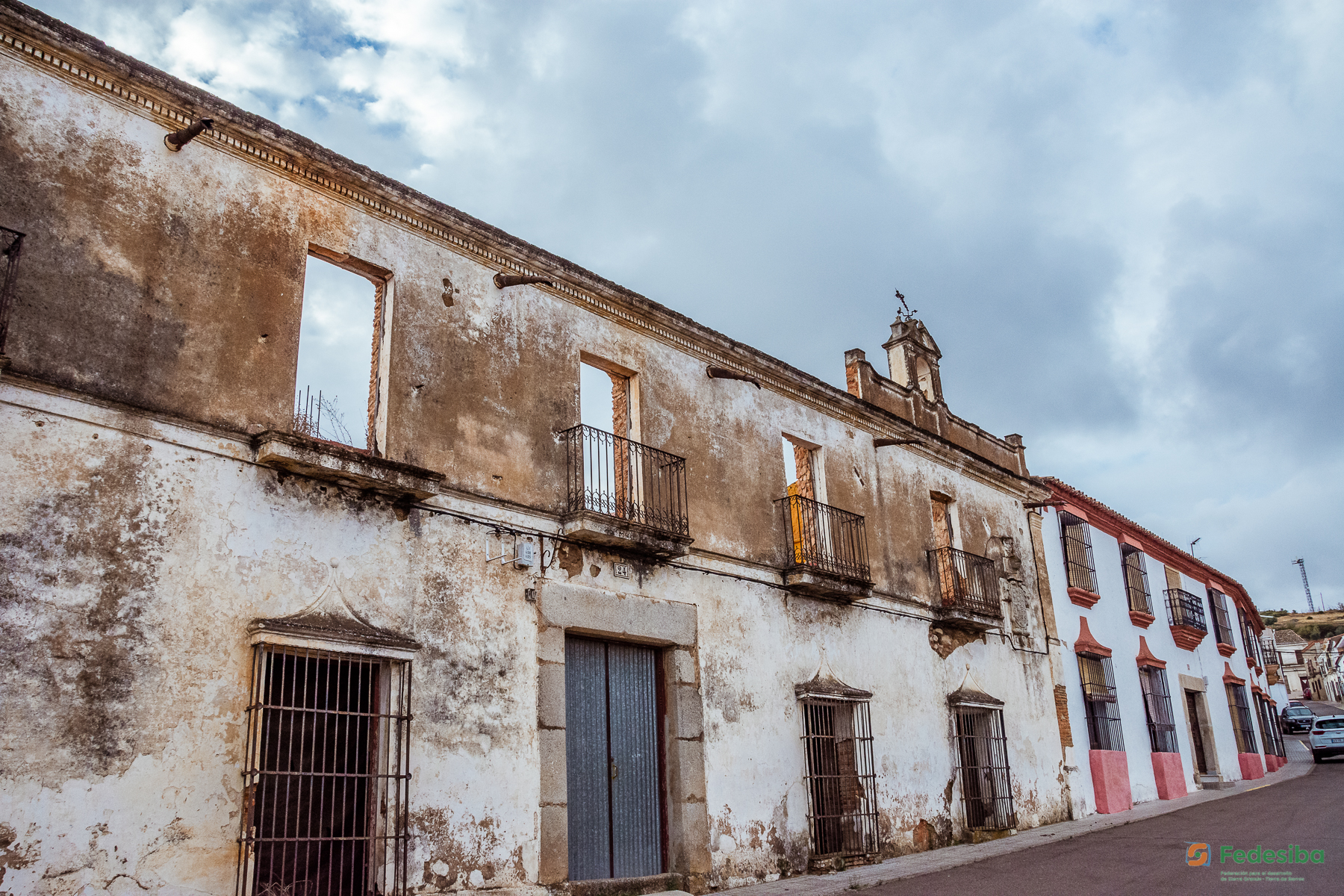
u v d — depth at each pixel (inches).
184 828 261.4
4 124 274.1
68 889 238.7
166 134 310.7
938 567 607.5
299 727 298.2
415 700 320.8
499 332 391.2
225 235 316.2
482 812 327.9
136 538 271.9
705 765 414.6
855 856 464.8
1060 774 653.9
